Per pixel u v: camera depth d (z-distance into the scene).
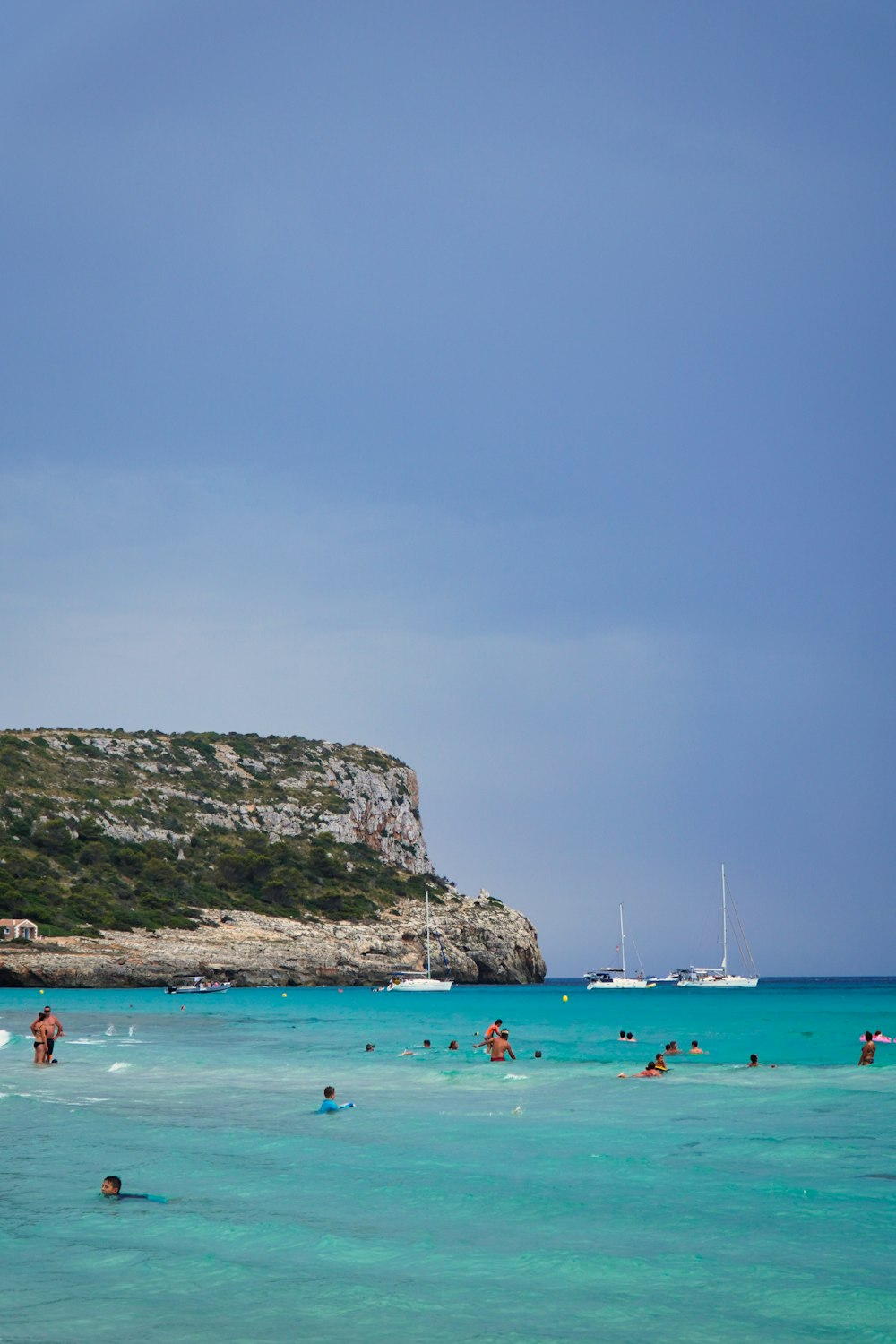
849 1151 27.11
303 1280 17.06
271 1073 45.41
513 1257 18.23
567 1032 74.81
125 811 180.88
